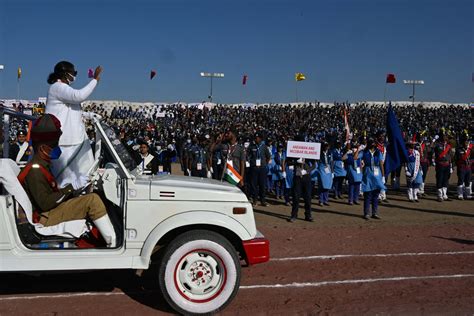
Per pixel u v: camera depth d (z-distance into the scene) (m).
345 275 6.03
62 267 4.36
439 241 8.09
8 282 5.61
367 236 8.52
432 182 18.12
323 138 26.64
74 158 4.99
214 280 4.57
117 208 4.84
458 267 6.44
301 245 7.75
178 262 4.49
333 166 13.20
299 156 9.95
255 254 4.64
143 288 5.41
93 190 4.98
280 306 4.87
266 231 8.97
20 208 4.39
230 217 4.64
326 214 11.07
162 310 4.71
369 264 6.58
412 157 13.00
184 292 4.53
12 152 9.00
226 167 8.30
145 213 4.49
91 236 4.68
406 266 6.48
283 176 12.67
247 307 4.83
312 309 4.79
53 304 4.85
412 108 53.97
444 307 4.87
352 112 49.53
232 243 5.07
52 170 4.98
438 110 51.97
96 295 5.17
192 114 46.94
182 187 4.63
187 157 15.02
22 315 4.52
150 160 7.40
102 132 4.70
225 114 49.88
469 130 31.30
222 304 4.54
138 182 4.64
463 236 8.54
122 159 4.74
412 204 12.68
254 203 12.41
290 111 50.88
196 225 4.77
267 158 12.34
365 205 10.38
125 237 4.46
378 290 5.43
